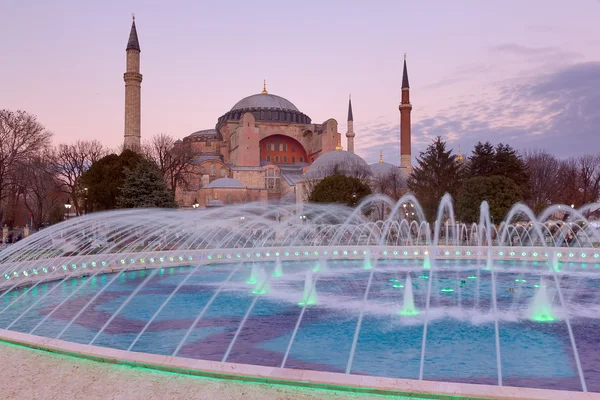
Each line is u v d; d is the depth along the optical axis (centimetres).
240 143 10925
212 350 1287
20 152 5656
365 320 1614
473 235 5578
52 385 768
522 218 5584
